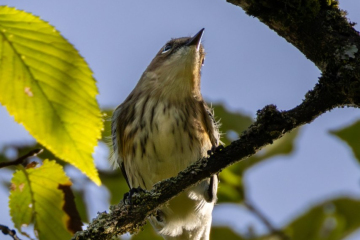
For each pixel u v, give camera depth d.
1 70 4.86
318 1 5.50
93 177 5.01
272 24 5.70
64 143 4.98
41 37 4.81
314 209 10.40
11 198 5.82
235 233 10.83
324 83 5.53
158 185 6.35
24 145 9.08
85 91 4.95
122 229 6.17
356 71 5.26
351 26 5.52
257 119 5.94
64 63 4.88
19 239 5.81
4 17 4.70
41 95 4.92
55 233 5.97
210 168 6.20
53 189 5.84
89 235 6.01
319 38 5.50
